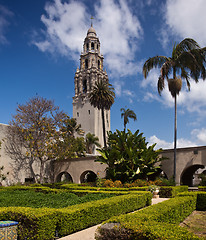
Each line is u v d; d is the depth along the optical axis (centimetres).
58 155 3222
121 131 2403
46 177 3478
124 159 2295
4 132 3006
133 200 1064
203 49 2197
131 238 442
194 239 390
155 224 469
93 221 786
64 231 669
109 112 6812
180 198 1018
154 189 1683
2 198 1298
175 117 2261
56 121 3262
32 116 3134
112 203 895
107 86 3800
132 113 4612
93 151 5788
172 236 400
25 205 1108
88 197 1241
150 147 2234
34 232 593
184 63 2200
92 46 7125
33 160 3325
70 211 701
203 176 2259
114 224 489
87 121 6300
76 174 3331
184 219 901
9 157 3011
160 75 2352
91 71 6475
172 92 2283
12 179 2994
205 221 869
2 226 568
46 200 1217
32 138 3011
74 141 3506
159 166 2456
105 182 2231
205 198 1129
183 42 2283
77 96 6681
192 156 2311
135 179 2255
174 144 2236
